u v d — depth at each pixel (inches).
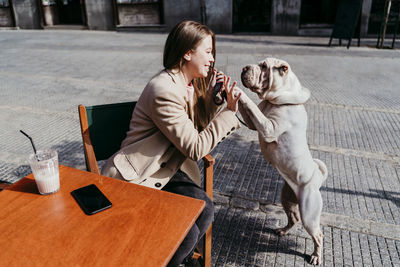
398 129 174.9
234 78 264.5
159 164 73.1
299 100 71.9
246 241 95.1
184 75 72.9
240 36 505.7
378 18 487.5
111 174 72.9
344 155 146.8
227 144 157.6
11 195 55.7
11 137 162.7
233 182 125.5
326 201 114.0
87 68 305.1
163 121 67.7
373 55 363.9
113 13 549.0
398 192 119.7
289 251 91.4
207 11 520.4
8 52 380.8
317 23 534.0
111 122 82.7
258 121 71.4
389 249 92.6
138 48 399.2
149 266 42.1
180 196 56.2
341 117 190.9
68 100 218.2
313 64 319.9
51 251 44.2
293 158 75.4
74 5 593.3
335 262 87.7
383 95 231.6
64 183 59.5
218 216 106.0
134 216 51.1
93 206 52.5
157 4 535.8
